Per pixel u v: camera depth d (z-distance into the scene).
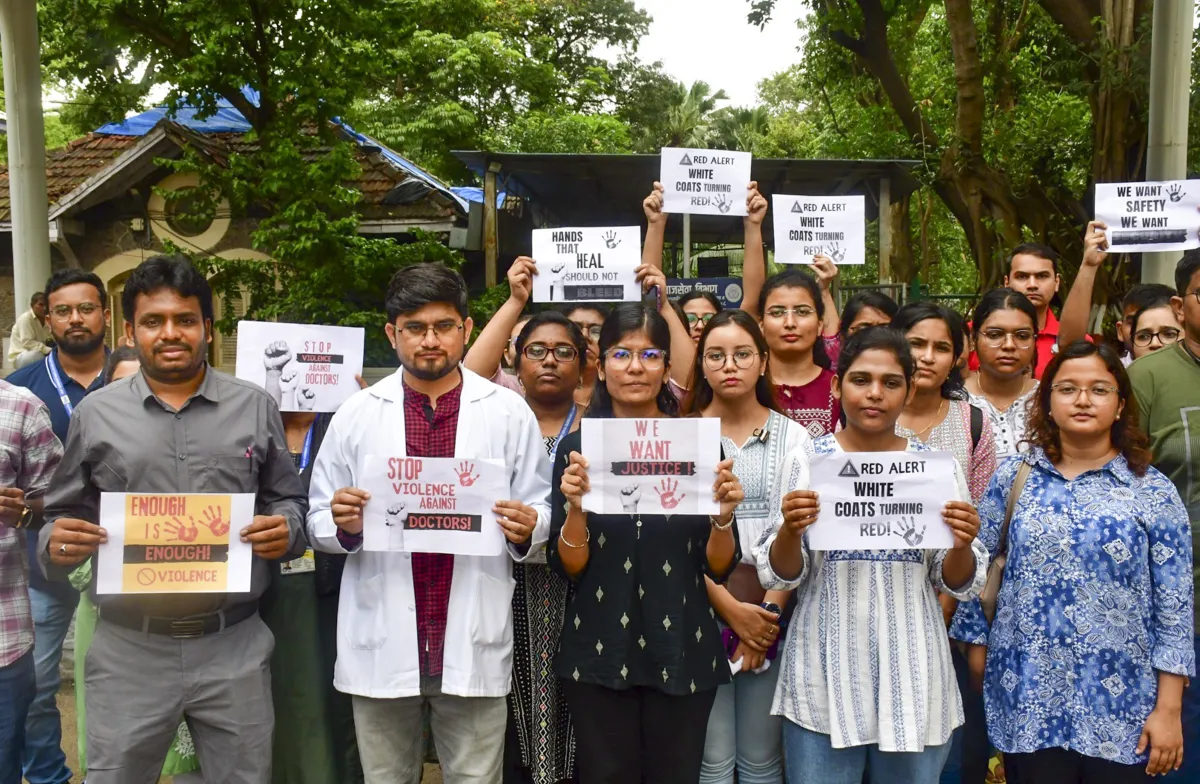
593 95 31.17
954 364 3.66
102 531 2.75
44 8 11.51
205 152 13.09
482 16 25.45
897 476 2.80
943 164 12.27
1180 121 7.18
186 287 2.84
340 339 3.88
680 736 2.87
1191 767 3.18
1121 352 5.89
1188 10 7.08
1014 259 4.54
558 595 3.28
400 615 2.99
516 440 3.17
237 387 3.02
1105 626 2.76
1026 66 12.89
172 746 3.30
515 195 13.41
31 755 3.94
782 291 3.85
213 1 10.33
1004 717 2.89
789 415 3.82
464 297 3.12
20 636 3.05
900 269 19.41
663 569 2.91
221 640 2.90
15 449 3.07
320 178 10.68
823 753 2.90
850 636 2.88
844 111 19.62
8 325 14.79
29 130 8.57
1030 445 3.05
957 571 2.85
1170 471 3.33
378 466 2.90
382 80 15.91
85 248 14.48
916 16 16.39
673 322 4.08
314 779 3.38
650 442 2.83
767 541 2.97
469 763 3.04
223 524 2.81
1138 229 4.69
